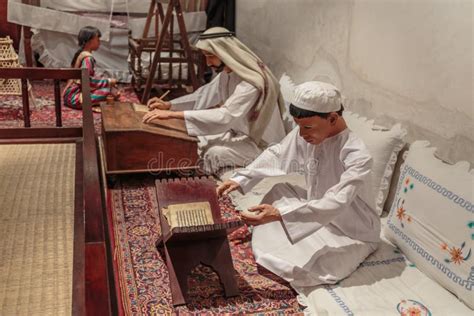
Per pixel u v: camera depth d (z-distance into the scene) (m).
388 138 2.99
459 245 2.34
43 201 2.63
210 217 2.63
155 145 3.61
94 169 1.56
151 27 6.98
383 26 3.22
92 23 6.82
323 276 2.55
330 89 2.45
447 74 2.70
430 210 2.53
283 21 4.85
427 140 2.89
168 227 2.60
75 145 3.48
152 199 3.57
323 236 2.71
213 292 2.58
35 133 3.52
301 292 2.53
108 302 1.14
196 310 2.42
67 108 5.68
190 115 3.68
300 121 2.48
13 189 2.75
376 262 2.71
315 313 2.38
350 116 3.43
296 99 2.47
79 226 2.39
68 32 6.75
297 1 4.49
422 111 2.92
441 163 2.60
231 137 4.11
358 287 2.52
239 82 4.09
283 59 4.91
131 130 3.53
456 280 2.35
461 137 2.63
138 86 6.36
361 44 3.48
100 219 1.26
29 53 6.46
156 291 2.55
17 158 3.20
